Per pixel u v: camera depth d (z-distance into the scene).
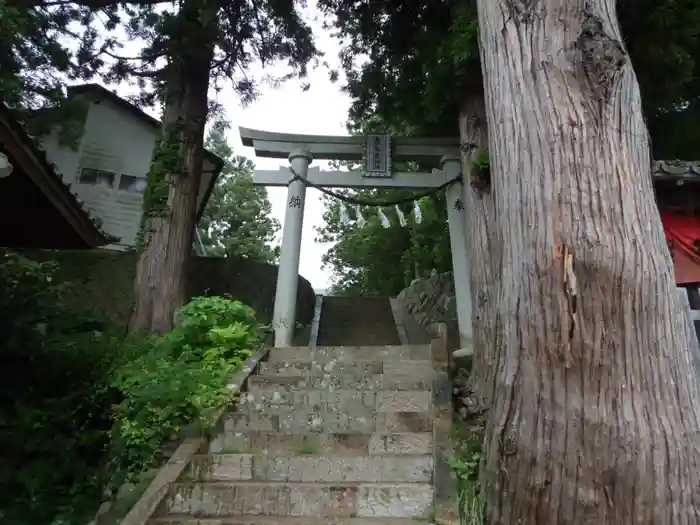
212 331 6.00
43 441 5.55
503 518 2.56
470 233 6.83
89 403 5.80
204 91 9.32
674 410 2.41
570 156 2.79
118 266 10.90
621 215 2.66
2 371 6.20
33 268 7.02
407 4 8.94
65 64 9.41
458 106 7.93
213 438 4.54
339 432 4.60
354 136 9.61
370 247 22.28
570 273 2.55
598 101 2.89
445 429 4.39
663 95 7.57
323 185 9.27
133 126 15.26
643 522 2.24
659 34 6.93
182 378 5.03
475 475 3.76
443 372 5.47
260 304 12.06
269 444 4.45
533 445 2.47
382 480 4.02
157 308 7.88
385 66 9.78
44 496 5.19
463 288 8.82
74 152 14.45
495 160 3.20
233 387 5.11
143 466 4.42
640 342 2.46
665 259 2.70
